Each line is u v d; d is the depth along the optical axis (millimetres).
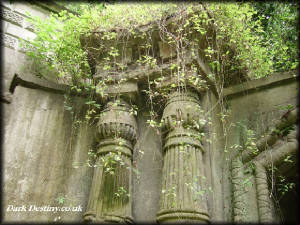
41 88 8578
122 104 7797
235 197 6785
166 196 6352
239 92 8398
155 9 7918
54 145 7984
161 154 7797
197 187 6352
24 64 8805
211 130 7559
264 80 8227
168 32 7547
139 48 8055
